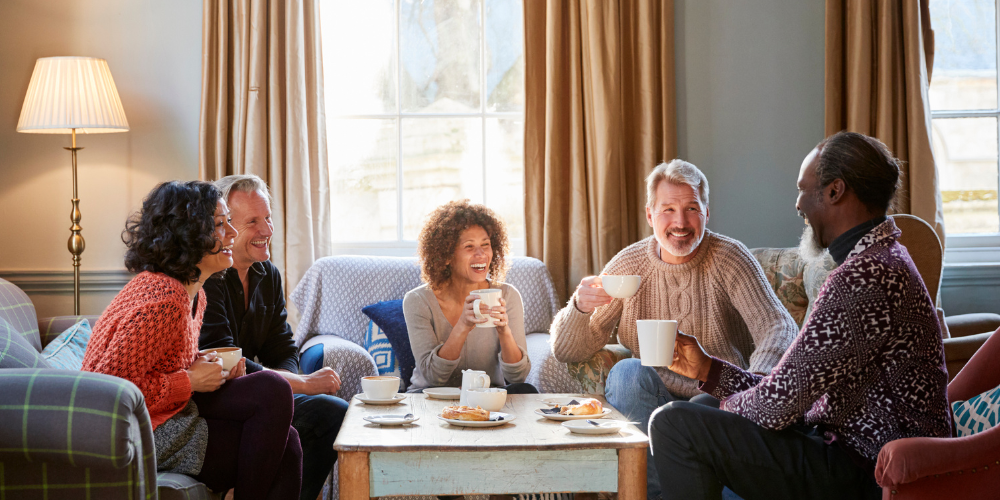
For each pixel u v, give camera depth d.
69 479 1.33
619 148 3.06
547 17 3.04
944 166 3.34
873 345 1.39
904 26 3.03
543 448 1.44
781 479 1.49
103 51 3.06
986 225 3.36
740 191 3.24
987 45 3.38
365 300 2.84
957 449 1.23
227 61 3.02
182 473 1.57
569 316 2.21
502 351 2.19
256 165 2.97
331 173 3.31
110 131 2.94
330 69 3.29
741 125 3.23
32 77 2.79
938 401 1.42
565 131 3.13
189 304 1.61
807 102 3.24
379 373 2.66
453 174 3.36
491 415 1.66
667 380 2.22
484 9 3.32
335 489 2.16
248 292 2.21
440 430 1.56
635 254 2.34
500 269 2.43
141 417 1.35
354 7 3.29
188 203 1.60
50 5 3.04
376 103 3.32
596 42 3.02
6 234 3.03
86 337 2.14
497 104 3.35
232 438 1.62
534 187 3.11
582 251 3.06
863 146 1.48
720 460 1.51
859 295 1.39
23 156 3.03
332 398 1.98
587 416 1.69
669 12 3.10
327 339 2.62
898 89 3.06
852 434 1.46
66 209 3.06
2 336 1.58
